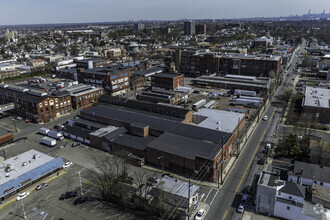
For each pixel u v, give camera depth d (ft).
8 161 265.34
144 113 376.27
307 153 272.92
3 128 383.65
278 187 201.36
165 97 453.58
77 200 221.66
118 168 250.57
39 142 334.24
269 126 368.68
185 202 199.52
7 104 425.28
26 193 230.27
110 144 302.25
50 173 261.65
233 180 247.91
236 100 469.57
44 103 403.75
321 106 384.68
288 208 193.57
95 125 351.46
